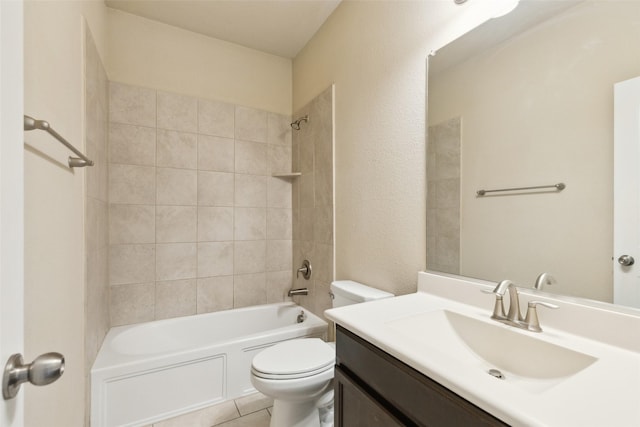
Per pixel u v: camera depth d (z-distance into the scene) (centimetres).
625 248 70
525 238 90
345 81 179
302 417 129
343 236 181
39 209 80
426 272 123
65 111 105
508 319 85
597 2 75
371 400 76
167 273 207
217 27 212
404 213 136
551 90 84
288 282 254
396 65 140
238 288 233
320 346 143
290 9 192
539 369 72
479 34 104
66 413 102
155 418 149
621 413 44
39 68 83
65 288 101
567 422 42
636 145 68
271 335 180
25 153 73
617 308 71
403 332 87
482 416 50
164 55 208
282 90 255
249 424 148
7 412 37
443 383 56
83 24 127
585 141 77
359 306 102
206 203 222
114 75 191
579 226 78
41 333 81
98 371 137
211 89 225
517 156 93
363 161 162
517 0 93
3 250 37
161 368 151
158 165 205
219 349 165
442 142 118
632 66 69
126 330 185
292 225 255
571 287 79
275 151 251
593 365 60
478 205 104
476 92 105
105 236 176
